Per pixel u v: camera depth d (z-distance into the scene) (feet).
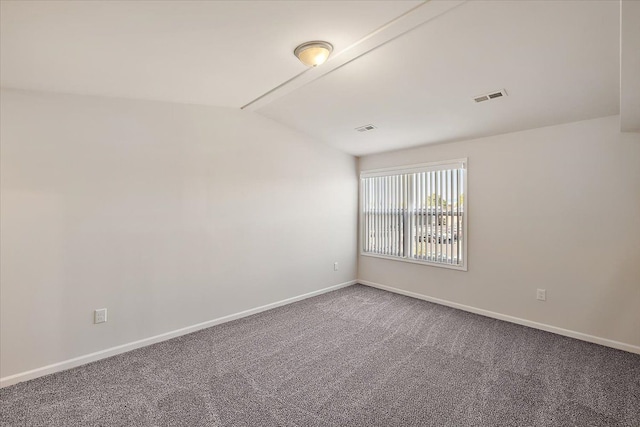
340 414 6.69
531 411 6.75
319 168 15.25
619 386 7.63
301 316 12.44
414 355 9.24
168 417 6.59
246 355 9.27
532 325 11.30
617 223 9.62
